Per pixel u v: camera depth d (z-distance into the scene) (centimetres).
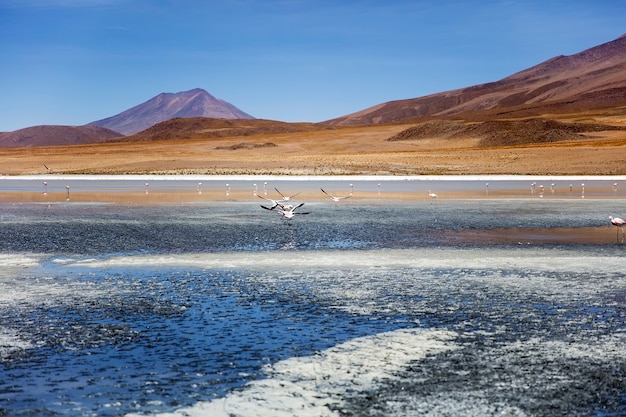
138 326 1535
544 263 2270
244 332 1491
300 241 2789
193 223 3400
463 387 1188
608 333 1481
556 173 8412
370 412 1094
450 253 2475
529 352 1359
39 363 1297
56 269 2178
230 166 9375
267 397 1149
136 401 1132
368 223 3416
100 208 4188
